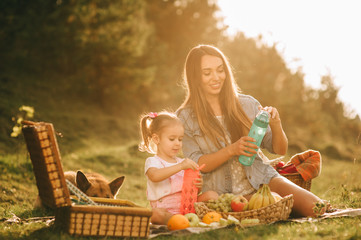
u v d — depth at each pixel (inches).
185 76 183.3
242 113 177.6
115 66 1082.1
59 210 143.8
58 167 130.2
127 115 1171.3
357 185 290.5
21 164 367.9
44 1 946.1
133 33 1076.5
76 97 1075.3
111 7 1028.5
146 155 587.5
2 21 889.5
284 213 147.4
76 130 804.0
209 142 173.2
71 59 1019.3
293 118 1423.5
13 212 201.6
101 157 535.5
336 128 1476.4
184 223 141.3
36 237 135.5
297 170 189.9
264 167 171.8
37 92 920.3
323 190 358.0
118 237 134.4
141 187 396.8
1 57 935.0
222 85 179.2
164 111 186.4
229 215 142.8
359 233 121.0
